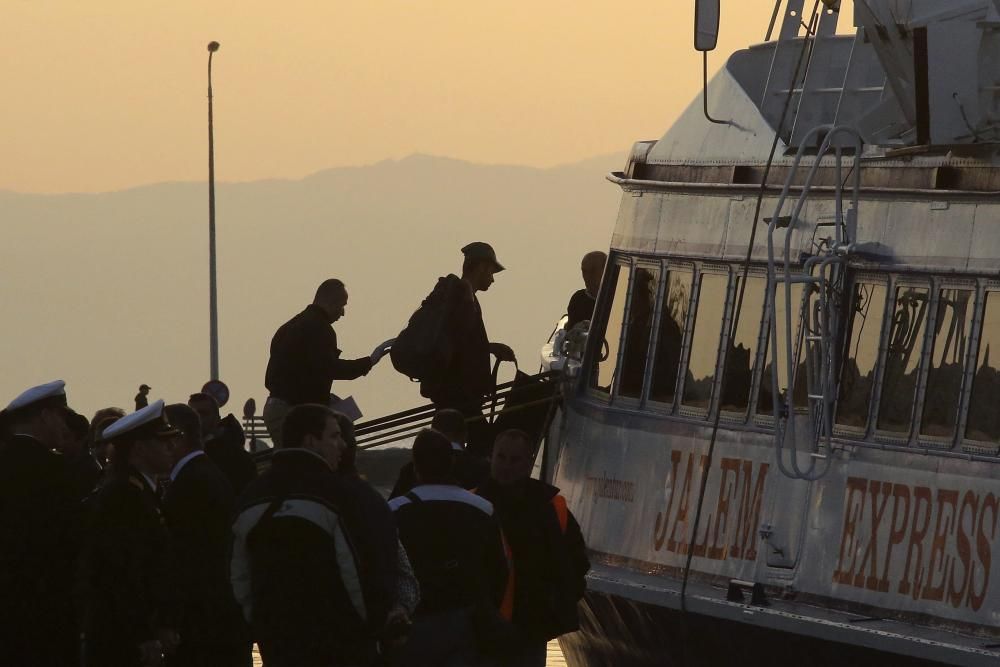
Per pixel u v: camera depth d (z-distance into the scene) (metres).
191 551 29.25
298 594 22.44
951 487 27.72
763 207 32.47
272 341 38.81
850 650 27.97
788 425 28.36
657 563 33.75
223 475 29.67
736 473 32.06
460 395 38.75
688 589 32.19
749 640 30.12
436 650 25.45
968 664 25.92
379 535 22.73
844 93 33.00
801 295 31.16
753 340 32.22
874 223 29.59
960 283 28.00
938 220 28.42
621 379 35.97
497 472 27.23
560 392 38.53
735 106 34.12
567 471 37.59
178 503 29.16
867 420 29.30
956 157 28.20
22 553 27.08
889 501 28.72
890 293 29.06
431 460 25.81
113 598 27.12
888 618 28.45
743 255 32.69
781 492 30.89
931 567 27.88
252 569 22.78
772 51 34.81
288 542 22.50
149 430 27.44
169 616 27.34
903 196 29.11
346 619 22.61
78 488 27.61
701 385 33.44
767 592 30.78
